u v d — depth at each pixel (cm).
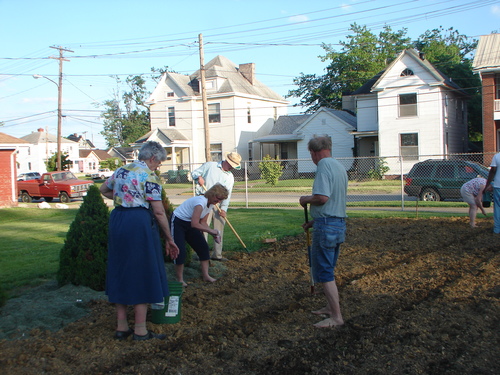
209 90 3634
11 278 612
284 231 981
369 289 554
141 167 414
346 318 459
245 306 505
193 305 512
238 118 3588
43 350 384
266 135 3881
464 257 691
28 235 1020
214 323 452
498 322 434
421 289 545
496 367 347
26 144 2117
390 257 718
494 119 2583
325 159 443
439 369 346
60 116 3469
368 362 360
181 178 3388
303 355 375
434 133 2816
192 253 715
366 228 986
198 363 365
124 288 405
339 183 438
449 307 477
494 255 695
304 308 493
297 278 614
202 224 585
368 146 3200
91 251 554
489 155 2602
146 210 414
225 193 586
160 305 443
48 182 2448
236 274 647
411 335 409
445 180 1639
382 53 4266
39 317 458
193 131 3656
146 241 408
